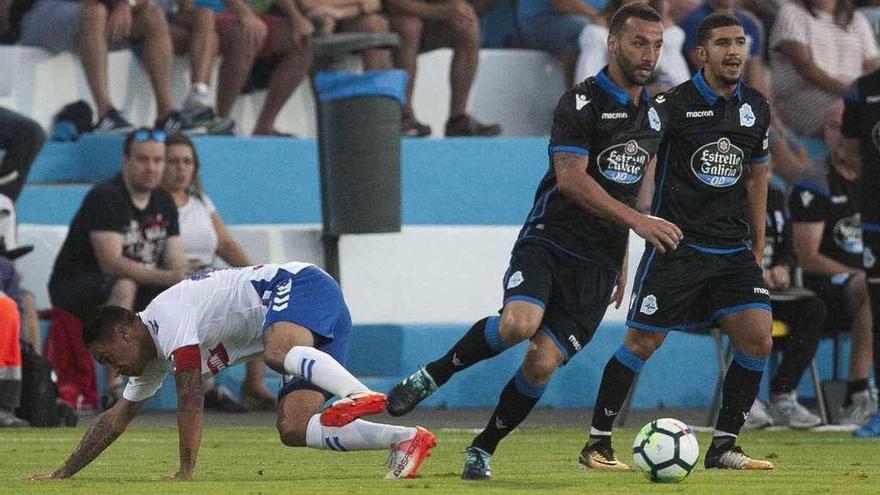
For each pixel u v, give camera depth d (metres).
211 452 30.89
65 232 45.19
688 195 26.77
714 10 52.56
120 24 49.09
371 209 43.78
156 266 42.09
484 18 57.94
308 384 24.38
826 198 42.44
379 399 21.73
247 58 49.97
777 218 40.22
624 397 26.94
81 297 40.75
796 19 54.66
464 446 32.88
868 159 37.00
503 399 23.97
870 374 40.91
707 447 33.44
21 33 50.16
